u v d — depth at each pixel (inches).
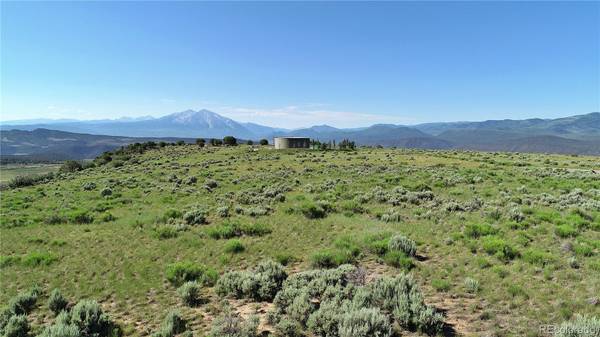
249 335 341.7
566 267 480.4
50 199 1572.3
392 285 400.8
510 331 335.3
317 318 346.6
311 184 1526.8
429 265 534.0
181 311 429.1
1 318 415.5
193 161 3078.2
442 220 789.2
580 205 883.4
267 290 451.2
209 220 931.3
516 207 845.8
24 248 762.2
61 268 614.5
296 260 607.8
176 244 718.5
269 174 2036.2
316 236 737.0
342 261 561.0
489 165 2128.4
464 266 514.9
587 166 2128.4
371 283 426.0
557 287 421.1
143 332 382.9
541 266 487.5
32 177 2630.4
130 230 855.1
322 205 997.2
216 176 2071.9
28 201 1566.2
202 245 706.8
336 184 1496.1
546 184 1300.4
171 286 515.8
